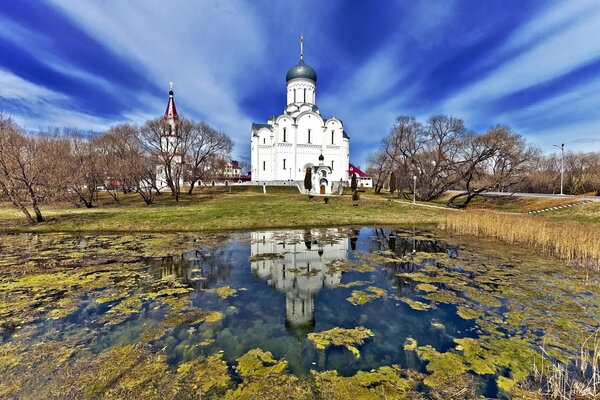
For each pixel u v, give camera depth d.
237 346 5.95
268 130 62.69
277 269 11.48
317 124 62.09
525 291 9.02
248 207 30.55
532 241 16.28
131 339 6.16
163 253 13.80
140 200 40.41
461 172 40.56
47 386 4.70
